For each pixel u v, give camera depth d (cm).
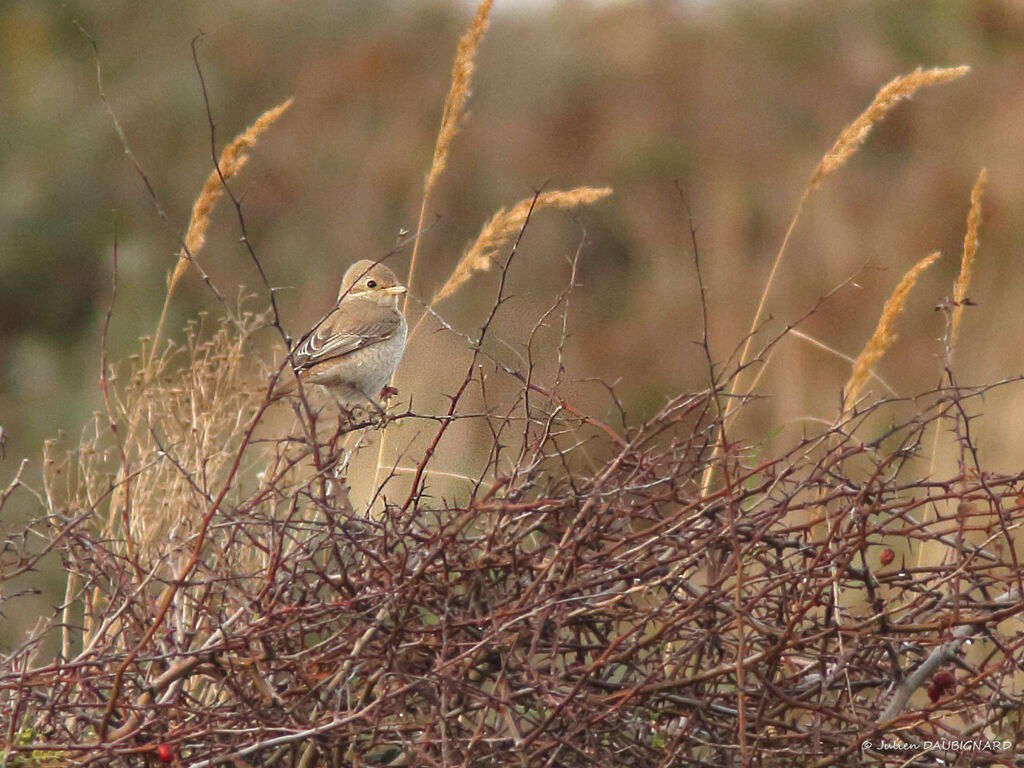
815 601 725
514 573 734
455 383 1420
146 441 1003
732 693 755
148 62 2408
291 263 2227
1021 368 1734
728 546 748
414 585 715
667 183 2388
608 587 752
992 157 2216
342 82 2514
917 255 2095
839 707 750
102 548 797
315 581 808
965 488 792
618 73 2567
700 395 776
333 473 795
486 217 2386
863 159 2395
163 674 738
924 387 1795
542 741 711
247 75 2481
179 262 975
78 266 2138
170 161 2311
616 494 734
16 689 738
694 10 2655
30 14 2373
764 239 2236
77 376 1866
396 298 1140
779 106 2502
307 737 693
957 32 2562
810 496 859
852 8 2617
